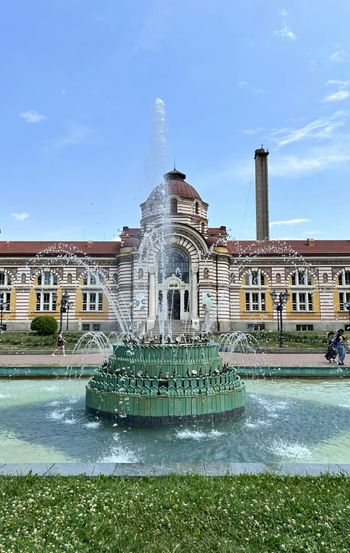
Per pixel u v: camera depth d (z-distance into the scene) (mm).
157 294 59031
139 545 5922
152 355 16109
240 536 6133
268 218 79812
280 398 19969
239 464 9102
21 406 18062
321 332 56250
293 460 11688
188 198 62844
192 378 15297
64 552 5688
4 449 12500
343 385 23578
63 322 61625
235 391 15898
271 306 62125
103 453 12188
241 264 62938
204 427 14836
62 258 62219
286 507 6934
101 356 34438
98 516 6645
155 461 11594
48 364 27000
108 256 62156
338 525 6383
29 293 62406
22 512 6773
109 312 61688
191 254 58656
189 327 56750
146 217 60938
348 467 8812
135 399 14742
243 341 46438
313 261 62438
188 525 6430
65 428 14688
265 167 81062
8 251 63219
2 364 27078
